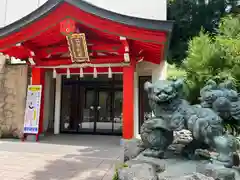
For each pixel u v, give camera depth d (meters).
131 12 10.73
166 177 3.23
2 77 9.99
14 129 9.73
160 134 4.21
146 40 7.27
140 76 10.89
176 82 4.10
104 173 4.88
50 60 9.20
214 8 17.94
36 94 9.13
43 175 4.71
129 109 8.32
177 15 18.59
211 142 3.55
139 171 3.31
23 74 9.98
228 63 4.68
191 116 3.73
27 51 8.86
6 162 5.70
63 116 11.99
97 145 8.20
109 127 11.52
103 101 11.76
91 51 8.56
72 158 6.19
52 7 7.51
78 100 11.96
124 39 7.43
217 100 3.64
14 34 8.02
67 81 12.10
